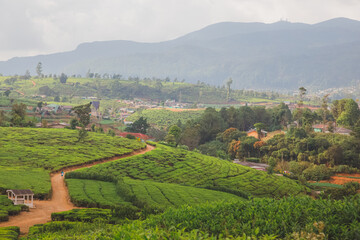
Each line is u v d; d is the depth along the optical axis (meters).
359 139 125.19
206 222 17.95
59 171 79.38
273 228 15.98
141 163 93.56
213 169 99.31
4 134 105.19
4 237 30.02
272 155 133.50
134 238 13.05
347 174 112.31
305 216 17.27
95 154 96.38
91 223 36.66
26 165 78.12
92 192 58.97
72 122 136.88
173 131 148.00
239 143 144.25
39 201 54.78
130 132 178.25
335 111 185.50
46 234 30.36
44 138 106.19
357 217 16.00
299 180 101.56
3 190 54.84
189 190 71.50
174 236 13.38
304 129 148.12
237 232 15.98
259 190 85.69
